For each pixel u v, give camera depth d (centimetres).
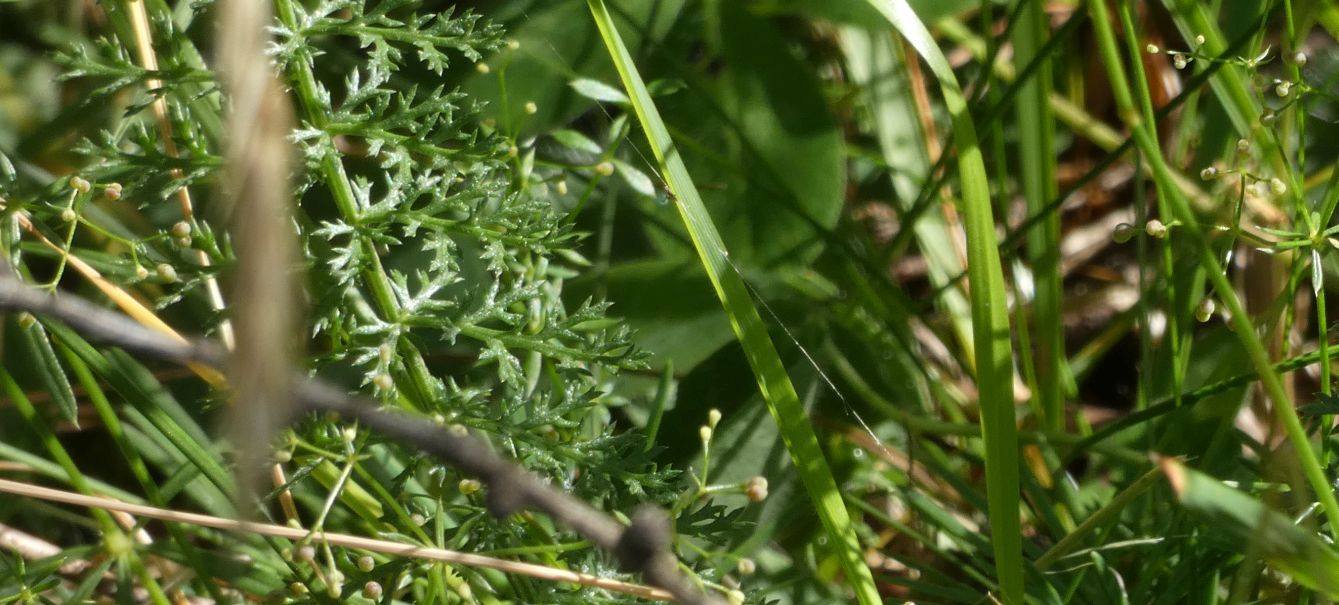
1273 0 72
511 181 72
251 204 28
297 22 66
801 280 79
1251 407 77
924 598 75
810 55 84
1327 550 60
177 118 65
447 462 58
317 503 71
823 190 79
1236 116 73
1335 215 77
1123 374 83
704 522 73
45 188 67
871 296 78
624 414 76
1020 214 84
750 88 80
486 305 67
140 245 67
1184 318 75
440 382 67
